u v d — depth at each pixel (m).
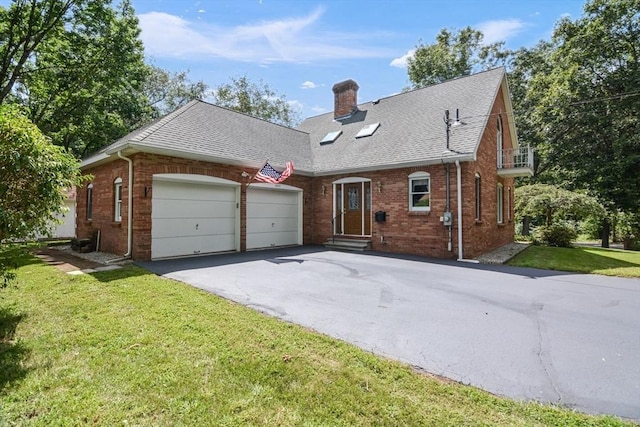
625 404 2.69
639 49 17.14
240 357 3.37
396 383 2.93
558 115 18.89
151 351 3.49
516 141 15.71
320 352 3.50
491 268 8.38
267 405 2.61
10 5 13.56
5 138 4.07
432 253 10.50
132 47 16.33
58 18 14.01
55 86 15.84
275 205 12.93
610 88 17.69
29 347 3.57
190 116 11.73
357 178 12.53
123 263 8.59
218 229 10.97
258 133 13.94
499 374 3.14
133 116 19.73
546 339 3.94
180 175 9.77
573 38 18.28
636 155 16.42
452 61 25.81
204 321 4.36
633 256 10.97
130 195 9.20
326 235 13.59
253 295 5.73
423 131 11.93
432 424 2.37
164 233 9.56
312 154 15.05
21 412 2.49
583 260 9.85
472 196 10.01
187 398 2.68
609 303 5.38
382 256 10.42
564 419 2.45
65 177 4.86
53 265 8.35
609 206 17.66
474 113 11.27
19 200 4.38
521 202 15.70
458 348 3.69
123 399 2.66
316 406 2.60
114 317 4.50
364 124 15.02
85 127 17.72
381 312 4.89
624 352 3.61
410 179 11.15
